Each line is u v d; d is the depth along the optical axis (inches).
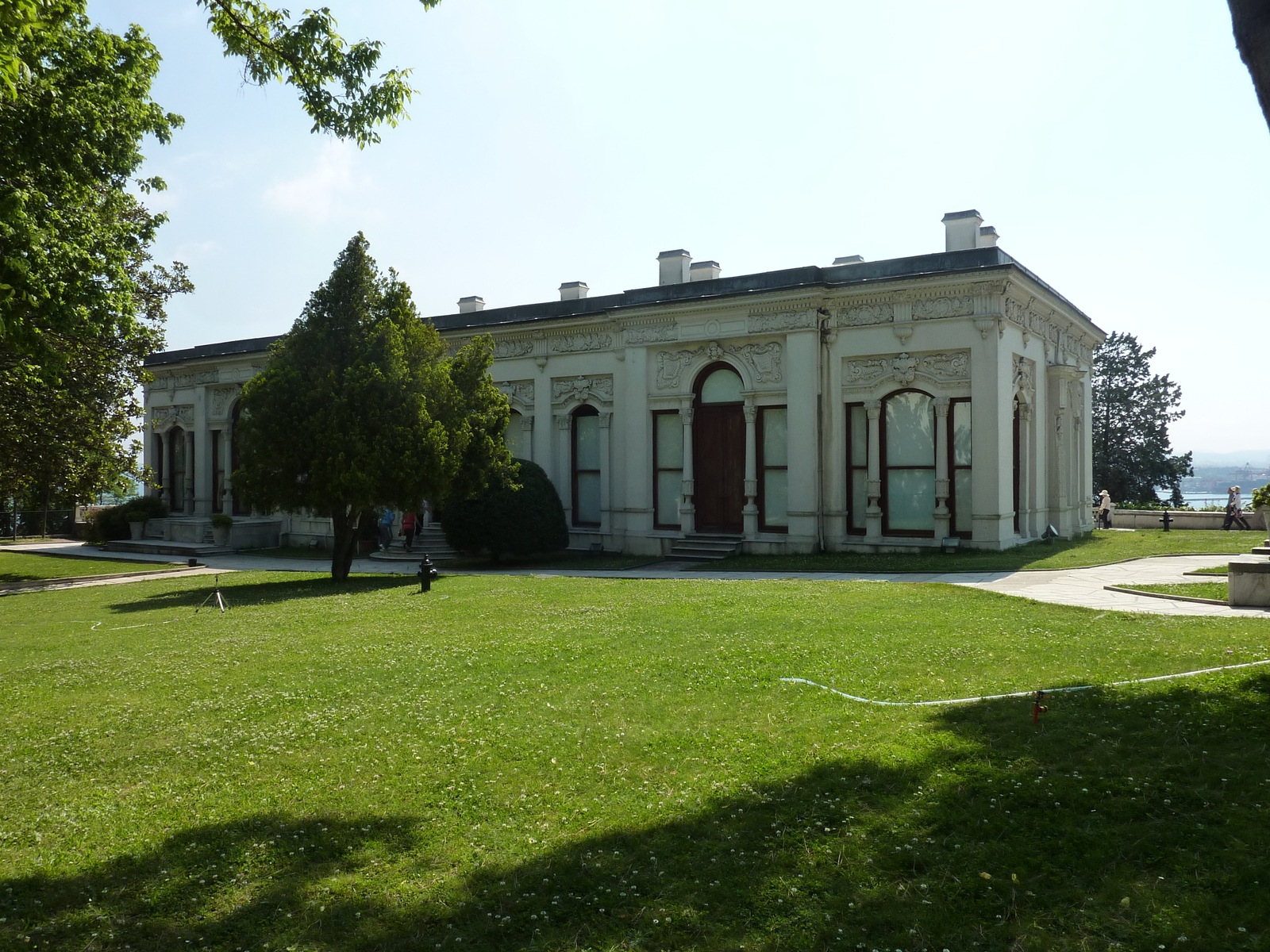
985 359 894.4
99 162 713.6
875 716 301.1
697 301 1032.8
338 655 458.0
